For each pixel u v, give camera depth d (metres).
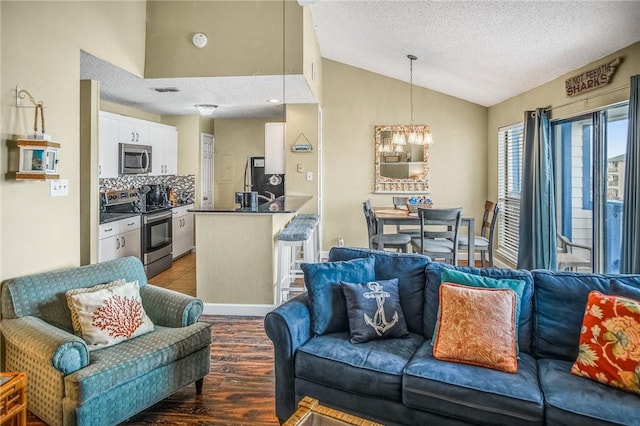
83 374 1.99
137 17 4.03
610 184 3.64
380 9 4.08
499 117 6.02
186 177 7.06
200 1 4.12
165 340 2.41
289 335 2.24
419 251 4.80
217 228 4.08
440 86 6.21
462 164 6.52
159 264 5.79
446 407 1.87
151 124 6.09
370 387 2.02
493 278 2.35
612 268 3.64
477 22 3.76
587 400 1.72
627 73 3.29
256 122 7.56
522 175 4.75
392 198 6.59
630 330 1.83
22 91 2.60
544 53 3.93
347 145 6.62
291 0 4.07
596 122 3.71
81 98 3.55
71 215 2.99
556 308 2.22
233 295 4.10
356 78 6.58
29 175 2.51
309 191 6.02
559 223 4.59
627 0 2.82
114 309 2.41
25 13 2.62
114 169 5.27
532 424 1.74
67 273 2.59
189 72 4.14
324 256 6.70
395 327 2.40
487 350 2.01
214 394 2.61
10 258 2.50
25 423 1.91
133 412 2.20
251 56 4.10
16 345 2.22
